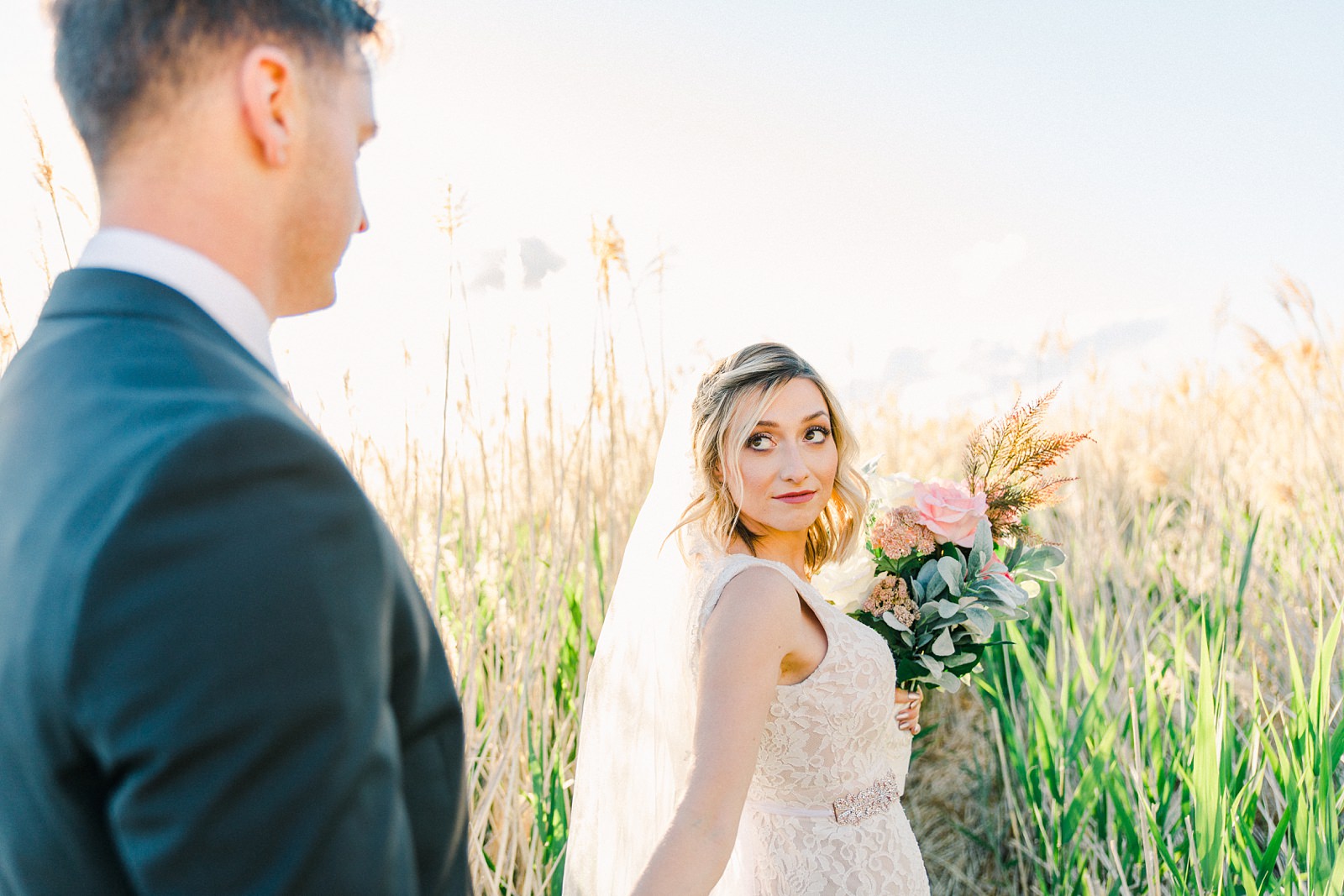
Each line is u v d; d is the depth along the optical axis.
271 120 0.71
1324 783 2.18
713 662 1.49
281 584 0.54
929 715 3.97
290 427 0.59
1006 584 1.96
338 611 0.56
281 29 0.72
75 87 0.69
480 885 2.40
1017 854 3.24
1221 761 2.45
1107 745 2.74
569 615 3.27
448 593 3.13
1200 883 2.29
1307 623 3.12
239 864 0.50
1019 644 3.08
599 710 2.03
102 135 0.69
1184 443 5.06
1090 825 2.88
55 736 0.51
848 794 1.65
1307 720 2.43
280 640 0.53
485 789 2.61
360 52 0.80
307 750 0.52
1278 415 4.81
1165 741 2.85
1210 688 2.39
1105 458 5.04
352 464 2.84
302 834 0.51
